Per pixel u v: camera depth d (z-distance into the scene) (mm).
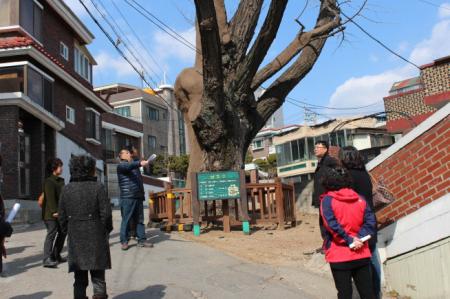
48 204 7883
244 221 10945
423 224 6375
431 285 6250
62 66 21281
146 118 48281
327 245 5137
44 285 6863
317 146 7234
